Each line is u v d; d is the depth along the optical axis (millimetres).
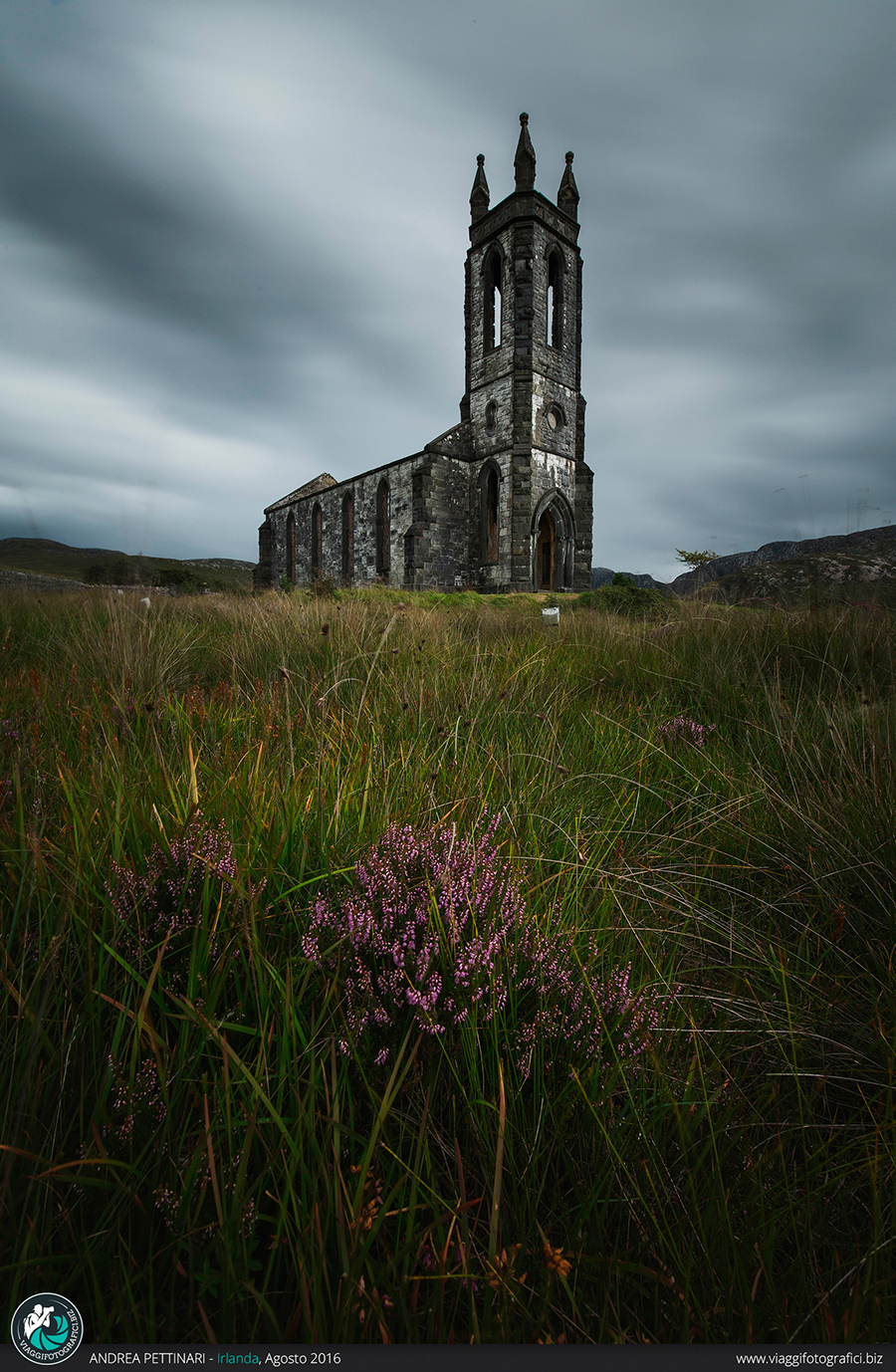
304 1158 946
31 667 3584
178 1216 850
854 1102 1197
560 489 28297
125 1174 885
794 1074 1168
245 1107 939
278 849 1441
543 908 1535
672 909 1611
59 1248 855
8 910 1268
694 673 4082
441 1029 1100
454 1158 1013
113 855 1330
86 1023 1048
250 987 1164
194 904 1279
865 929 1606
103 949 1104
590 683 3865
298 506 40719
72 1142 960
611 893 1609
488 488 28609
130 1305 774
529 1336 805
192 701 2783
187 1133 910
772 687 3514
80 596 7738
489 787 2010
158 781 1642
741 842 2031
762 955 1493
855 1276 881
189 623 5613
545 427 27531
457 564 28438
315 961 1163
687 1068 1212
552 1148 1014
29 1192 813
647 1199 959
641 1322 854
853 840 1797
